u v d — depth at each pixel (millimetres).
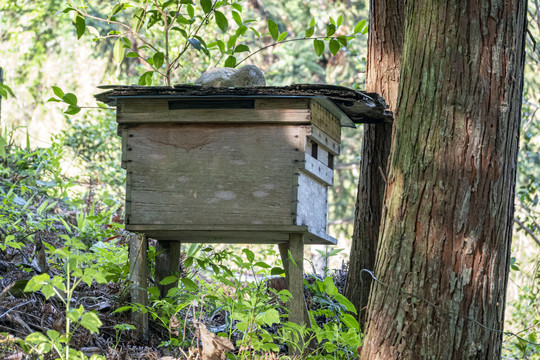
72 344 3445
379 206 4723
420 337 3137
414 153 3225
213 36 9375
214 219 3598
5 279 3988
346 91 3555
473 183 3129
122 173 9000
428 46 3240
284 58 16734
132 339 3861
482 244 3127
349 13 16938
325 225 4074
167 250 4242
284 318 4410
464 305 3113
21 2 12891
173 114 3623
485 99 3154
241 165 3598
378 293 3293
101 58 14938
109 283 4395
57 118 14383
